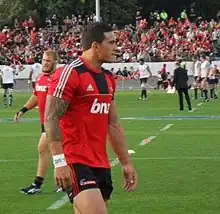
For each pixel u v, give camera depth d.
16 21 79.06
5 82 43.34
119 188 14.77
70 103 8.38
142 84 48.56
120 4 87.06
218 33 74.44
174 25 77.56
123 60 68.19
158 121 31.55
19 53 70.25
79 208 8.17
